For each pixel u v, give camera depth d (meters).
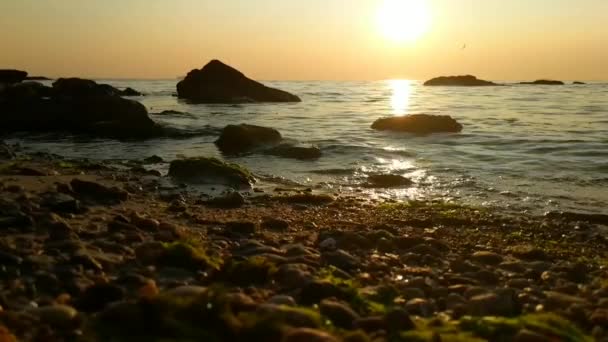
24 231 6.34
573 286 5.42
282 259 5.68
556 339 3.81
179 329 3.36
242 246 6.41
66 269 4.90
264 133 18.55
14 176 11.29
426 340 3.67
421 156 16.47
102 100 23.55
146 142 20.69
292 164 15.39
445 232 8.27
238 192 10.63
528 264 6.37
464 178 13.16
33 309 3.81
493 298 4.63
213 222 7.99
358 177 13.48
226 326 3.41
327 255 5.98
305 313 3.74
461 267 6.02
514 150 17.48
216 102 44.31
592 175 13.32
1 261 4.96
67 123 23.31
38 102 23.88
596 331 4.17
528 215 9.63
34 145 19.98
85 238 6.34
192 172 12.37
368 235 7.26
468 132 22.41
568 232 8.43
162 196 10.16
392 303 4.64
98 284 4.25
